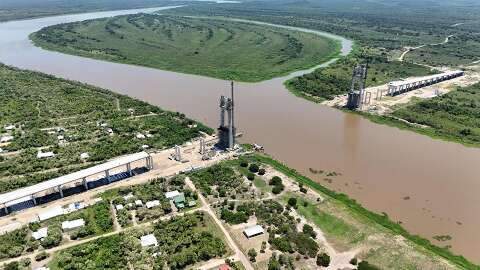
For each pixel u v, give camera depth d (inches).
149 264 4160.9
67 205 5113.2
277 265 4126.5
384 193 5546.3
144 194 5305.1
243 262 4244.6
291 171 5994.1
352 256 4379.9
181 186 5506.9
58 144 6761.8
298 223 4862.2
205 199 5280.5
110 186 5546.3
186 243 4453.7
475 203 5339.6
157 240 4485.7
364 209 5142.7
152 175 5831.7
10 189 5447.8
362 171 6117.1
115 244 4409.5
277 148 6820.9
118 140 6909.5
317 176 5964.6
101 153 6441.9
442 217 5044.3
